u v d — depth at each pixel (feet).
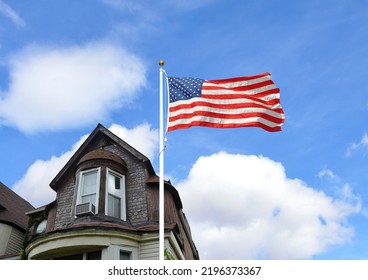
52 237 41.86
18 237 63.93
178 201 55.98
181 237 56.59
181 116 32.81
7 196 73.36
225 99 33.99
